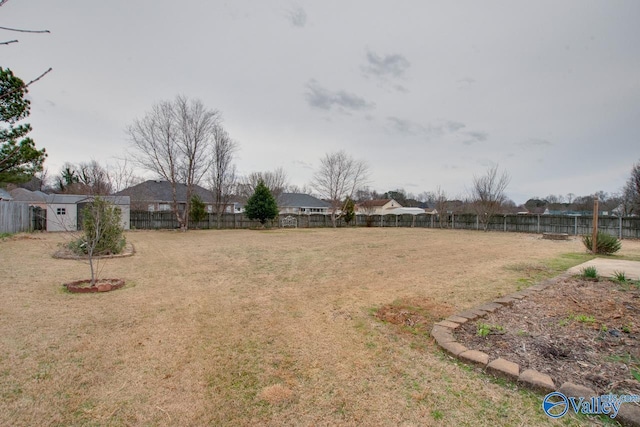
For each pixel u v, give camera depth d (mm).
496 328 3076
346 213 27656
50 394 2033
